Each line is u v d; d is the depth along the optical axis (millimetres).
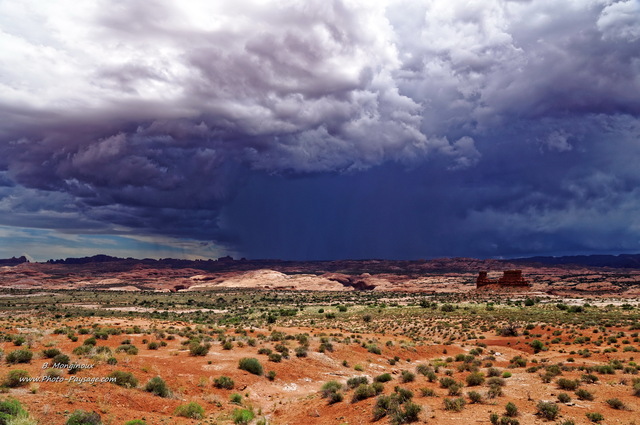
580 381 27688
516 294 150875
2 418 16984
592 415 19484
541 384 27906
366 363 43688
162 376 29266
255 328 71000
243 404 27625
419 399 23703
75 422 18281
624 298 143875
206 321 93500
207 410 25094
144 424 20047
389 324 83188
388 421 20250
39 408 19422
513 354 52031
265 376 34500
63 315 106438
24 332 47000
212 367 33938
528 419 19391
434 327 77250
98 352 33125
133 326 61781
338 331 68750
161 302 185750
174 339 47562
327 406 25594
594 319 77375
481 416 20141
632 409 21141
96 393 23125
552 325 72188
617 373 31922
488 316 87812
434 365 40219
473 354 50406
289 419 24656
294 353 42875
